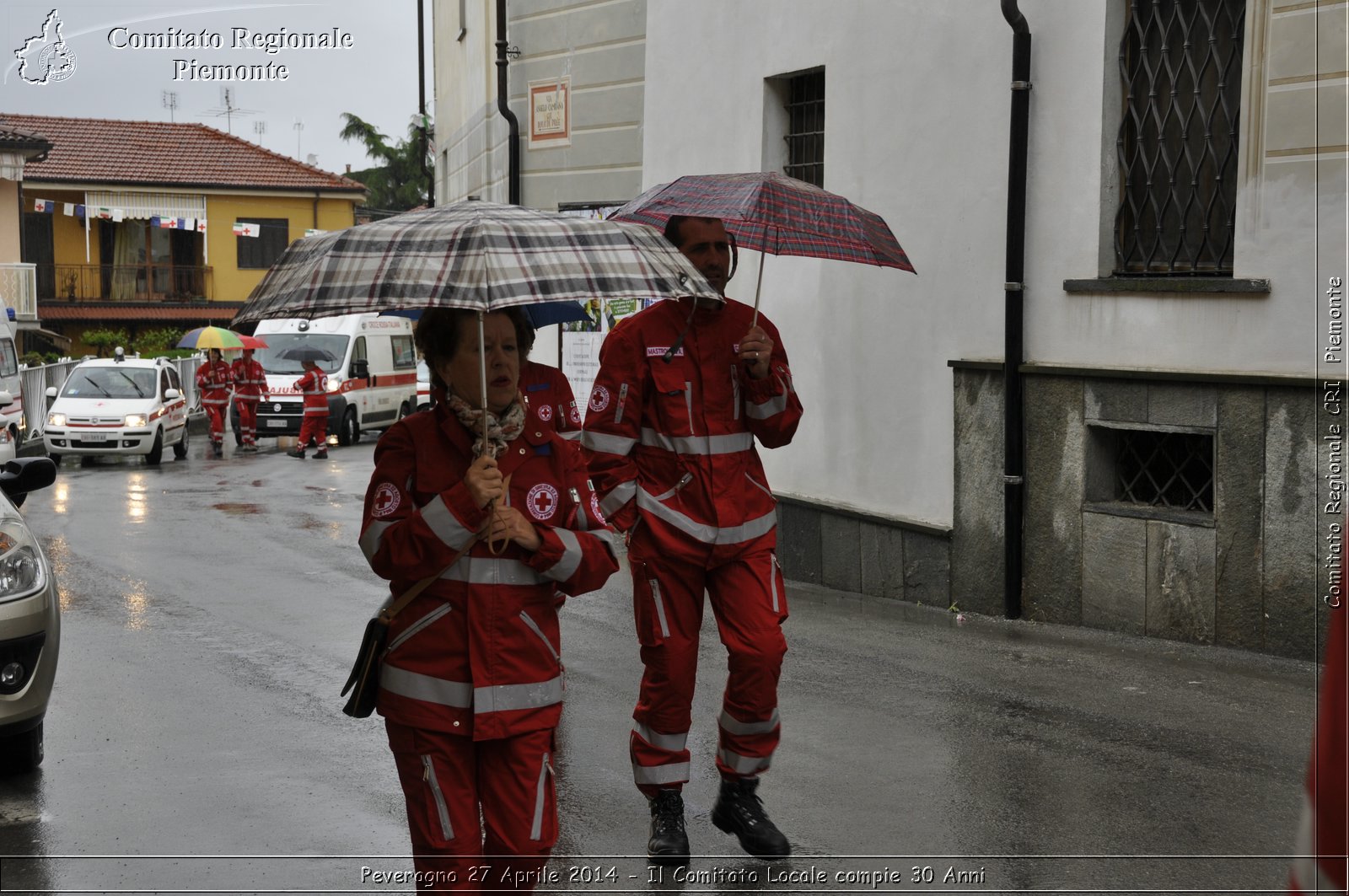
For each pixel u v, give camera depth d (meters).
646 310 4.91
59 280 45.53
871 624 8.78
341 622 9.23
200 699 7.20
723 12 11.95
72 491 18.12
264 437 29.33
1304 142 7.12
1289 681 6.91
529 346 3.76
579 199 14.66
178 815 5.40
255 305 3.46
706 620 9.14
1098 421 8.20
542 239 3.45
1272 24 7.25
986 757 5.90
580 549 3.61
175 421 23.72
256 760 6.12
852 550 10.33
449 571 3.58
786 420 4.85
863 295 10.19
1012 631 8.40
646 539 4.79
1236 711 6.46
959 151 9.19
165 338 44.72
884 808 5.30
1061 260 8.45
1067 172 8.40
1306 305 7.15
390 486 3.61
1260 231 7.33
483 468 3.48
